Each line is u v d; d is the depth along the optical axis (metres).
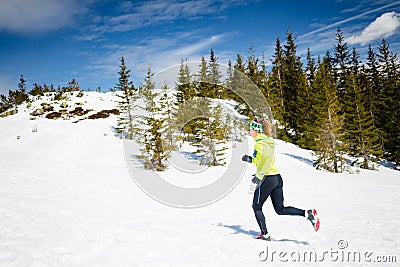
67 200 7.39
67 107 38.31
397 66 36.91
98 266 3.16
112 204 7.58
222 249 3.89
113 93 47.59
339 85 38.44
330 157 22.94
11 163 13.67
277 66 39.34
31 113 36.34
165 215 6.74
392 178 20.50
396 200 8.90
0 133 29.11
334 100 25.19
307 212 4.28
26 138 25.23
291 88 39.22
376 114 34.91
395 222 5.81
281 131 31.64
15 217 5.17
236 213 7.10
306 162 24.16
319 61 45.81
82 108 38.25
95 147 23.09
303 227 5.49
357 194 10.27
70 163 16.39
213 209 7.69
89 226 4.80
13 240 3.94
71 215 5.72
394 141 30.94
